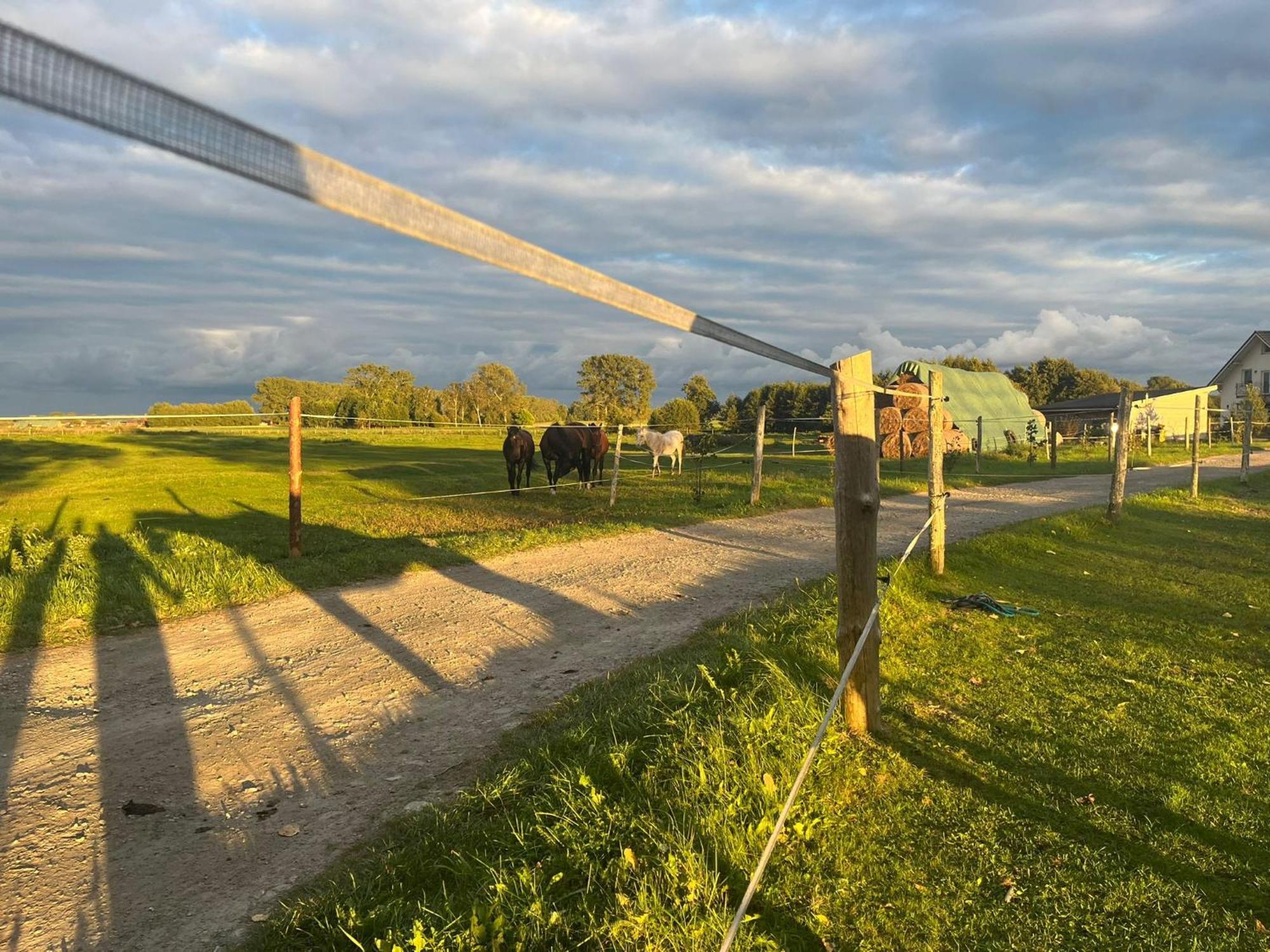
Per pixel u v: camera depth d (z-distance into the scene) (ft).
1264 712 17.22
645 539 39.55
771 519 46.47
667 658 20.26
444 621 24.86
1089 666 20.17
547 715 17.01
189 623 24.56
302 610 26.18
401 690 19.04
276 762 15.24
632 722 14.96
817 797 12.91
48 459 83.71
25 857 11.99
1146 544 38.42
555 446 60.80
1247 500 55.36
